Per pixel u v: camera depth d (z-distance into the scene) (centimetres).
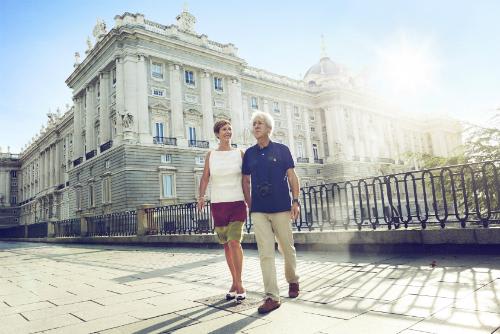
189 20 3756
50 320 329
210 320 304
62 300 410
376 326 260
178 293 417
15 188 7894
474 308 282
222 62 3919
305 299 355
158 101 3381
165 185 3244
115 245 1509
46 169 6300
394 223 642
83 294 439
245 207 399
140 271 618
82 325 308
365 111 5653
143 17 3322
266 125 387
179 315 324
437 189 1067
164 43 3422
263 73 4781
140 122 3183
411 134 6712
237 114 3966
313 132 5266
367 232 649
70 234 2169
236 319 303
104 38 3338
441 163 1129
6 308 384
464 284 356
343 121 5184
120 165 3100
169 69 3528
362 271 476
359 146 5425
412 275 422
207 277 516
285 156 385
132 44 3266
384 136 5972
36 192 6819
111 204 3191
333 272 486
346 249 682
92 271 653
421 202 3525
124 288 463
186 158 3409
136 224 1445
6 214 7662
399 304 310
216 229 396
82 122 4200
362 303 323
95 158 3519
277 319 295
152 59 3416
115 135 3397
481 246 516
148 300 388
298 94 5072
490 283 351
